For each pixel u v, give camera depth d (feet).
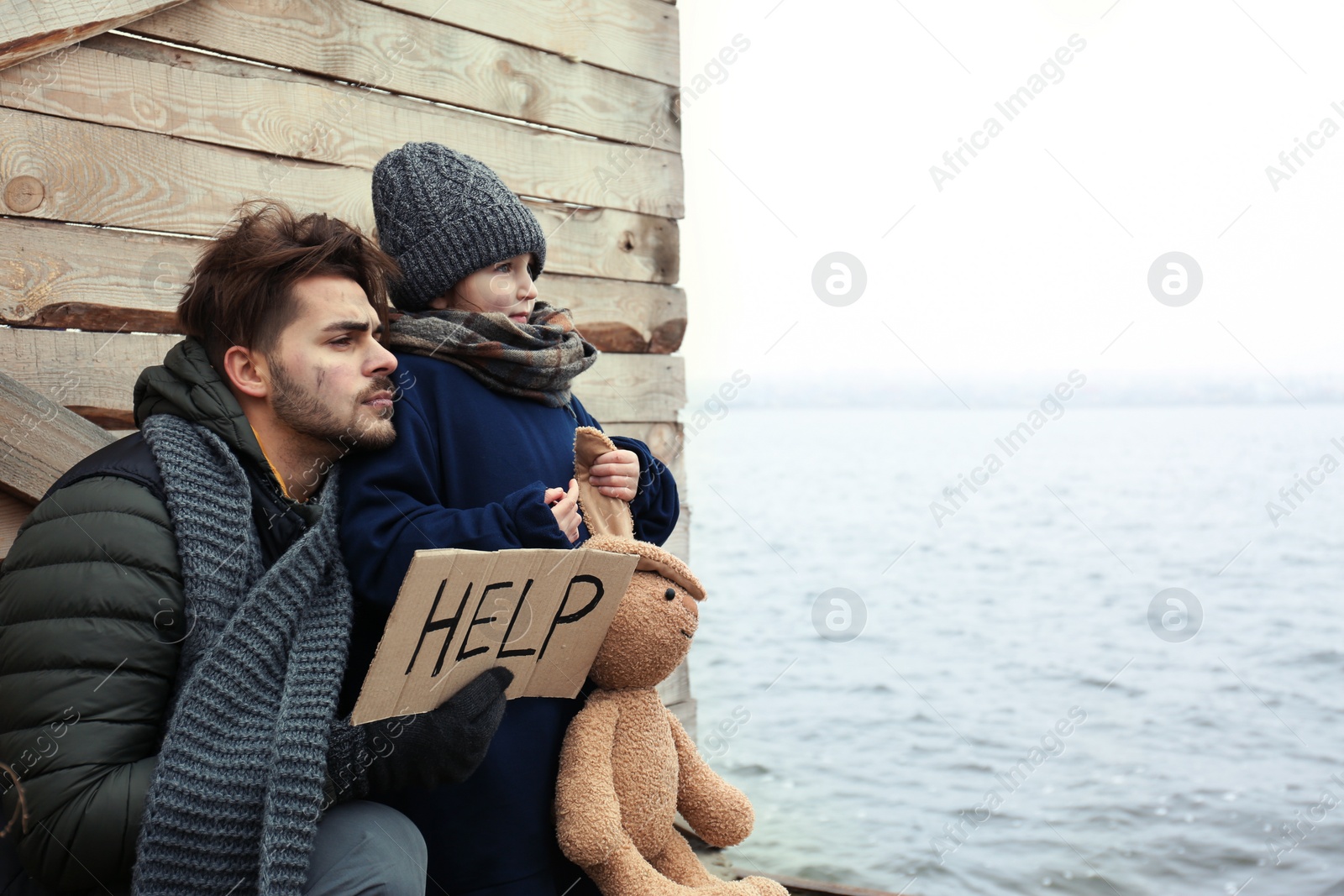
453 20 8.38
